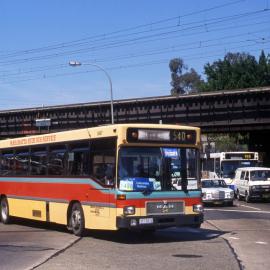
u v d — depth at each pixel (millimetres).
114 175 14516
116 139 14586
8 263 11477
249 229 18422
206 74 90250
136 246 14133
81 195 15953
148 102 60188
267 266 11273
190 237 16094
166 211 14742
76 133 16469
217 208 29688
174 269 10875
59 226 19531
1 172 21156
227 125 54844
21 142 19812
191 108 56906
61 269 10820
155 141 14898
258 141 72000
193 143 15430
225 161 41844
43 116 70000
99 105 64125
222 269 10906
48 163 17906
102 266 11172
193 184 15297
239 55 107750
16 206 19859
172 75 140625
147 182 14664
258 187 35375
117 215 14336
